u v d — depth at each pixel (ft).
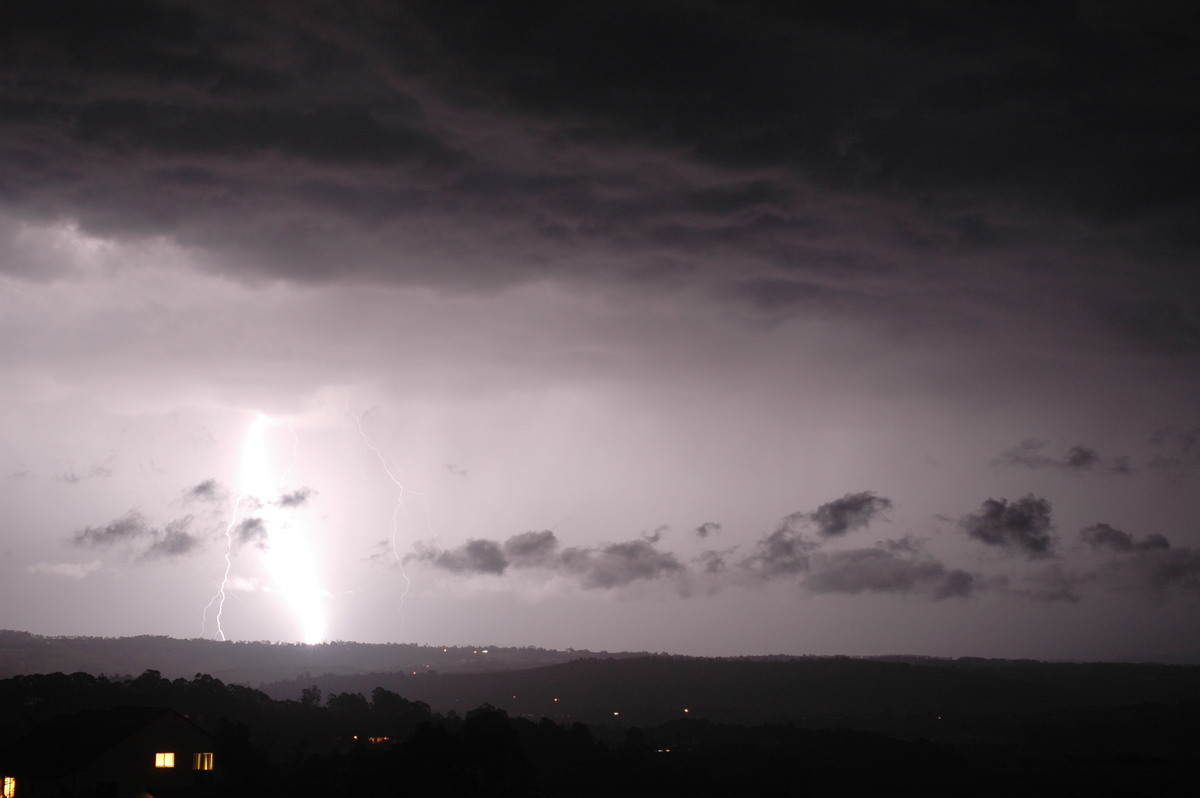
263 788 204.95
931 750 380.78
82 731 207.10
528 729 320.09
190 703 347.77
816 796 291.58
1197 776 333.42
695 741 403.54
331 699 384.88
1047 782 321.32
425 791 192.65
